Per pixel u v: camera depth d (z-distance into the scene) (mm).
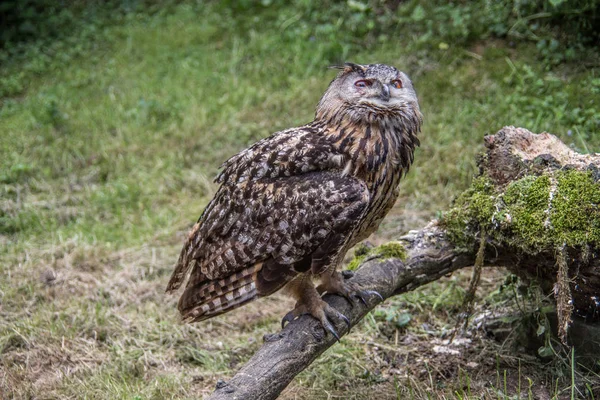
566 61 11352
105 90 13875
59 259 9711
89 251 9750
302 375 7438
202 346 8188
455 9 12883
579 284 6344
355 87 6441
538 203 6395
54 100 12922
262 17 14703
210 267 6371
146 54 14609
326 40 13547
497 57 11883
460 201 7121
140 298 8953
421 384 7090
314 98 12352
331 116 6523
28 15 16031
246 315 8680
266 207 6211
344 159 6312
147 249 9891
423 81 11992
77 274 9383
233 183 6484
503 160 6836
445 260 7098
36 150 12219
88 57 15078
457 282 8492
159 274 9422
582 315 6727
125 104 13312
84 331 8312
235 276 6305
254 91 12805
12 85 14461
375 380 7301
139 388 7414
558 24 11852
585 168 6387
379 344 7793
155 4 16391
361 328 8086
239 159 6672
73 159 12055
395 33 13148
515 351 7266
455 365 7305
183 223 10344
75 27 16078
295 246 6129
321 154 6297
